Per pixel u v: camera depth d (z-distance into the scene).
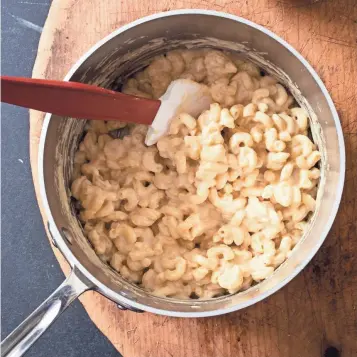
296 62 0.36
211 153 0.37
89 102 0.34
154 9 0.40
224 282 0.37
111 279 0.36
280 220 0.37
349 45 0.39
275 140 0.37
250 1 0.40
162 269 0.38
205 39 0.38
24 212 0.49
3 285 0.49
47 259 0.49
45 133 0.34
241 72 0.39
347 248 0.39
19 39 0.49
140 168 0.39
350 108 0.39
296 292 0.40
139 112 0.36
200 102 0.38
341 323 0.39
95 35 0.40
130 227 0.38
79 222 0.38
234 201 0.38
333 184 0.35
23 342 0.32
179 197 0.39
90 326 0.48
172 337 0.40
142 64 0.40
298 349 0.40
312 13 0.39
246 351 0.40
